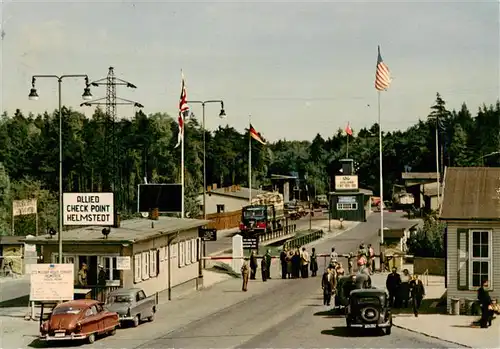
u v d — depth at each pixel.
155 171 131.25
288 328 33.59
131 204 120.00
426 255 55.12
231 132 180.38
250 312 39.28
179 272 48.62
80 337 29.53
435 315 35.75
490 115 161.25
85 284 38.75
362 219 124.00
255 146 178.75
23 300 44.00
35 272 34.62
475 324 32.88
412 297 35.50
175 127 145.25
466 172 37.16
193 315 38.69
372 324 30.72
